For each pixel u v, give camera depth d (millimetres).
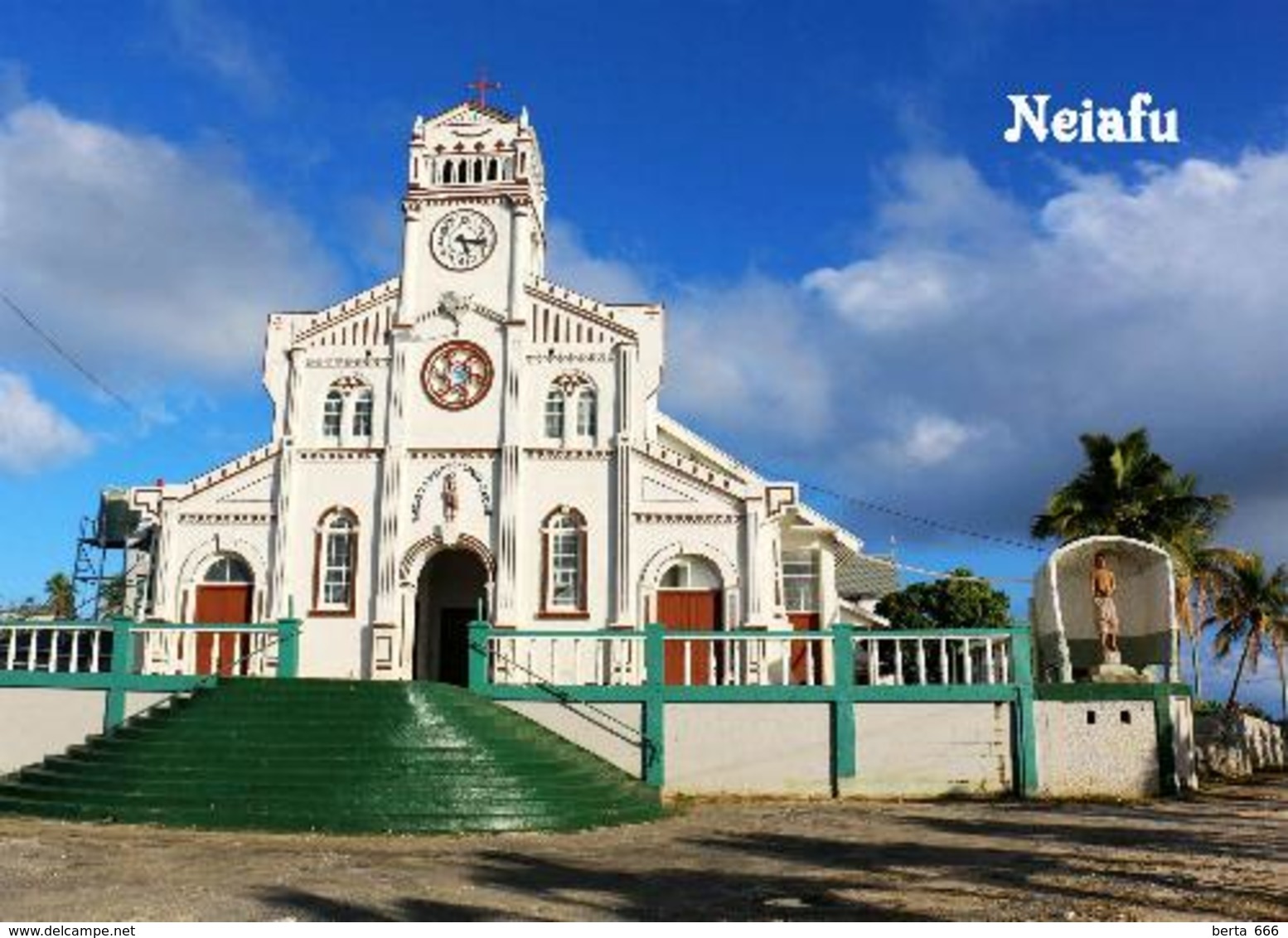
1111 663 24938
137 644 28609
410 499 29703
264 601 29203
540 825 18250
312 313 31047
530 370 30422
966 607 47312
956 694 23328
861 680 34188
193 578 29516
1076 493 42125
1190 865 14047
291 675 23938
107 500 39312
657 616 28672
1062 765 23172
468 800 18391
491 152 31828
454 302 30703
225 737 19641
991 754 23125
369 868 13938
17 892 12195
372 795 18156
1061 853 15258
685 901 11922
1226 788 27281
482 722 21141
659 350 30438
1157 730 23359
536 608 28859
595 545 29172
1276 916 10789
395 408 30141
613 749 23281
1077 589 27375
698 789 23031
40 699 23766
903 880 13148
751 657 27781
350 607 29125
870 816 20000
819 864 14430
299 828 17609
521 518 29391
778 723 23297
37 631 24219
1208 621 53156
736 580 28594
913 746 23141
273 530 29672
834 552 34594
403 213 31609
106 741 20781
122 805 18281
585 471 29641
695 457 34281
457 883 12930
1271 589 51938
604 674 27078
